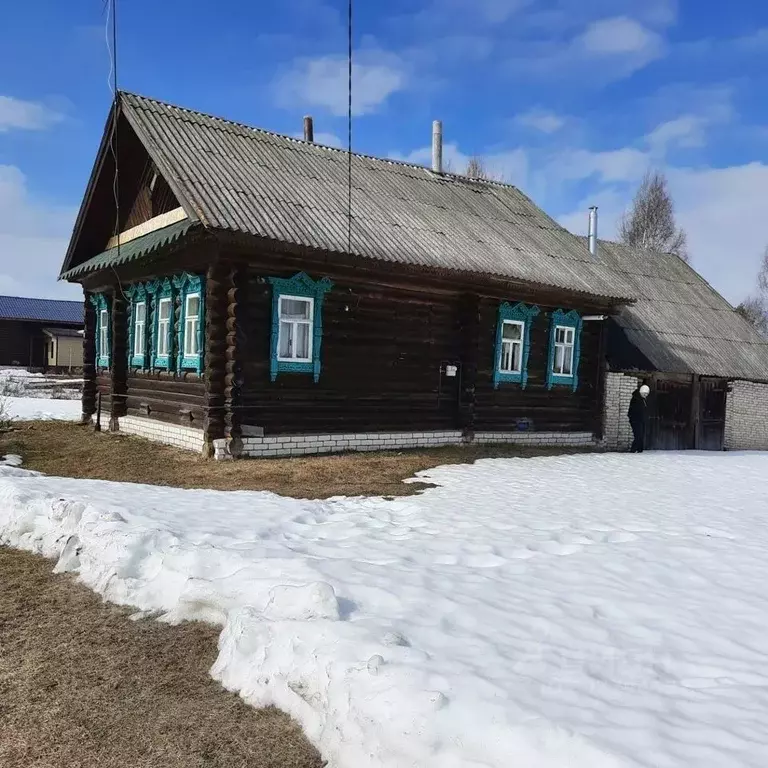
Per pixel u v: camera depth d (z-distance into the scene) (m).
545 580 4.73
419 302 12.52
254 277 10.45
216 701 3.51
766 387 19.72
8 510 6.47
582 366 15.63
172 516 6.18
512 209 17.42
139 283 13.26
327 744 3.00
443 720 2.73
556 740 2.54
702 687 3.15
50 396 24.64
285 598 4.04
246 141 13.26
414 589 4.35
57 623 4.46
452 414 13.19
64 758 3.05
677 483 10.42
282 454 10.75
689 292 21.47
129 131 12.67
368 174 15.08
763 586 4.78
